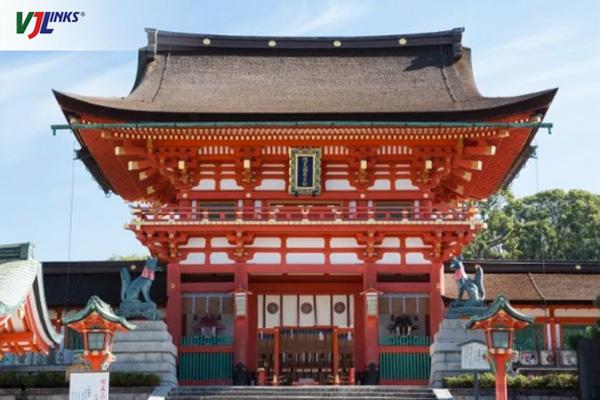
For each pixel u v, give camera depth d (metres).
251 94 44.25
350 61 48.62
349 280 42.25
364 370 39.12
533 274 46.16
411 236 40.22
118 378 33.34
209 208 40.31
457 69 47.41
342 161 41.75
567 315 43.53
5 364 35.66
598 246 79.94
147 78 46.44
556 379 32.75
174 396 33.19
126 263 45.56
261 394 33.44
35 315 21.28
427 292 39.78
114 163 44.62
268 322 41.91
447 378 33.81
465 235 39.75
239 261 39.81
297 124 38.91
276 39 49.38
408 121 39.28
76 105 38.81
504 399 28.09
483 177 46.56
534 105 39.06
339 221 39.44
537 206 87.31
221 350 38.84
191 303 39.84
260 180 41.62
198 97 43.62
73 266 45.41
